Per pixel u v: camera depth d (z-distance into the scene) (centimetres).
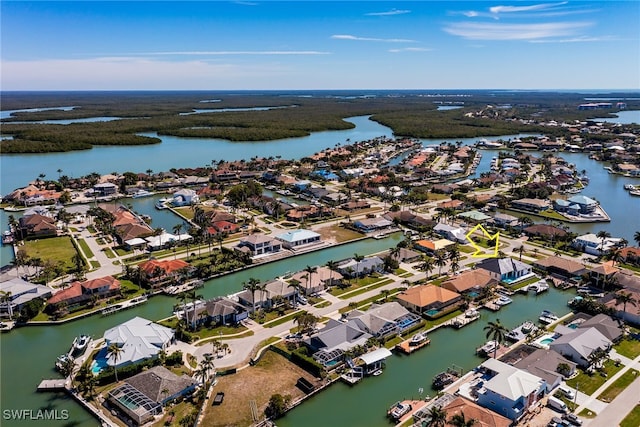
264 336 11488
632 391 9338
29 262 14938
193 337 11331
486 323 12550
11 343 11444
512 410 8450
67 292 13075
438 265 15775
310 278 14125
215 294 14088
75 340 11169
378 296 13775
